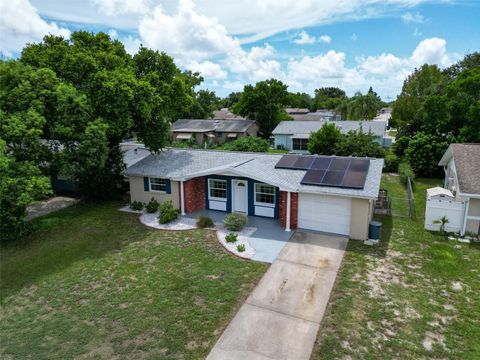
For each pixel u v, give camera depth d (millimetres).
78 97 17094
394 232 15828
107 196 21484
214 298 10641
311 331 9094
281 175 17000
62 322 9688
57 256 13828
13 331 9375
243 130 49375
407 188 23984
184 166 19453
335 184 15242
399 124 48156
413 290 10945
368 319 9547
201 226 16562
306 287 11188
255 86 56188
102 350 8539
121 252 14078
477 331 8992
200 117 65875
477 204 14992
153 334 9070
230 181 18297
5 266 13102
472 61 51938
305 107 95250
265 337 8883
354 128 42656
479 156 16609
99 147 17531
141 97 18938
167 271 12398
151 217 18219
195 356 8258
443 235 15328
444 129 31000
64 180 23812
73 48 19391
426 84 50156
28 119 15289
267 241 14820
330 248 14078
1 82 15859
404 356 8180
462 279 11586
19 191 14117
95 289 11344
